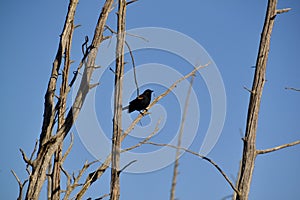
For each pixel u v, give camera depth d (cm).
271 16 1409
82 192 1573
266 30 1405
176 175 842
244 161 1318
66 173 1606
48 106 1827
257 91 1370
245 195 1280
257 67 1389
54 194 1708
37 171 1647
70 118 1736
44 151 1680
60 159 1739
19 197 1531
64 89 1834
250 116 1356
